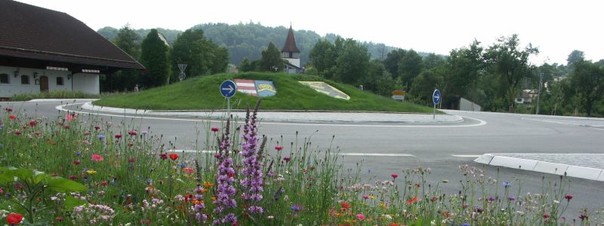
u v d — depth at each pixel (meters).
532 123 28.31
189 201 3.98
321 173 5.43
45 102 31.61
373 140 14.92
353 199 5.03
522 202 5.68
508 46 74.12
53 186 3.17
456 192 7.25
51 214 3.68
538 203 5.91
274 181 4.62
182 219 3.84
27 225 3.09
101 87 61.28
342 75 93.00
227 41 194.75
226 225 3.42
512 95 72.75
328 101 30.91
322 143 13.62
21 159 5.84
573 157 10.80
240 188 3.70
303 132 16.73
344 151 12.05
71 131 7.56
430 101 87.38
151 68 63.75
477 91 89.00
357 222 4.28
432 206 4.94
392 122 23.84
